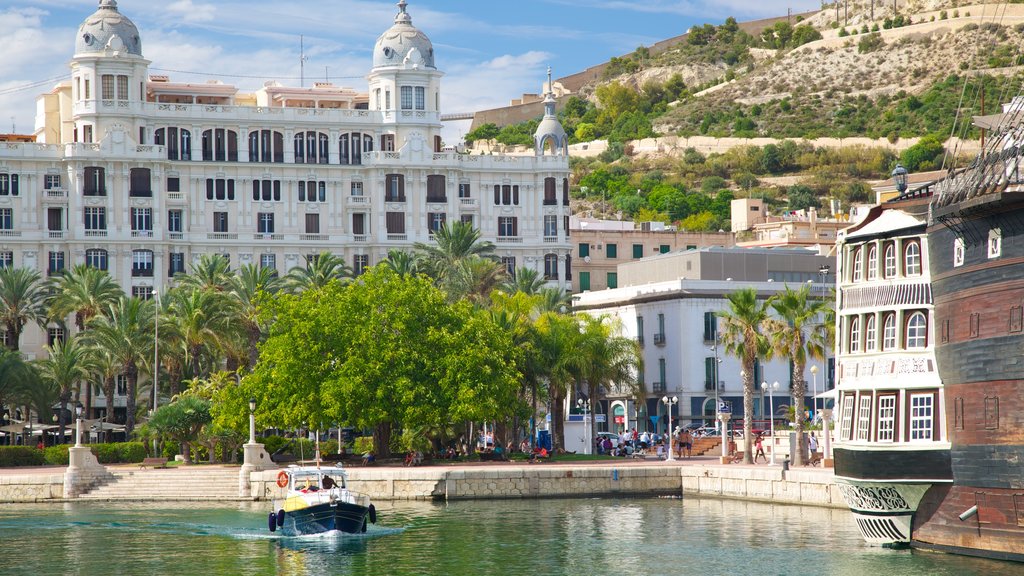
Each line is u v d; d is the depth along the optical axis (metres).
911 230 71.00
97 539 87.25
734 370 156.50
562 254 184.75
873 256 72.81
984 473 65.62
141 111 170.75
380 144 179.62
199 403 125.31
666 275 172.12
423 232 178.62
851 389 73.69
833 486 96.06
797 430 109.06
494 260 159.50
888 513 72.25
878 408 71.38
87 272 147.25
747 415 113.75
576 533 86.19
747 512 96.06
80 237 166.38
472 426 139.38
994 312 64.62
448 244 154.75
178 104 172.88
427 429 123.50
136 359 138.88
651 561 74.88
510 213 183.62
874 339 72.38
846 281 74.56
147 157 169.00
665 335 159.25
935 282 69.12
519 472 108.38
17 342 150.00
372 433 142.00
